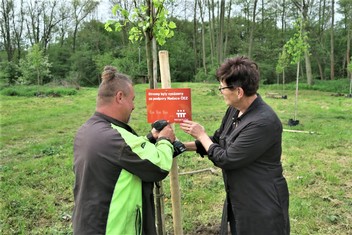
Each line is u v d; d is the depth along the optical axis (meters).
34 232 4.23
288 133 9.87
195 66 46.09
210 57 44.41
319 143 8.52
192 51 47.50
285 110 15.38
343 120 12.34
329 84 31.12
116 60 39.03
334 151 7.87
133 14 2.82
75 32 49.31
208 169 6.17
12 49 47.59
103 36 49.19
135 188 2.05
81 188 2.03
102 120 2.11
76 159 2.08
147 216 2.15
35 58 26.61
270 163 2.33
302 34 12.38
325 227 4.26
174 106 2.50
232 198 2.43
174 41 46.12
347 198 5.14
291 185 5.65
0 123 12.55
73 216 2.10
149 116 2.54
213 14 39.38
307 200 5.02
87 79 44.38
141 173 2.02
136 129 10.91
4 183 5.93
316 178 6.02
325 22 39.66
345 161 7.07
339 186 5.66
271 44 44.78
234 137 2.31
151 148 2.07
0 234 4.18
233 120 2.48
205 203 4.99
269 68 40.12
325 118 12.87
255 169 2.32
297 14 38.28
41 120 13.32
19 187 5.77
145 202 2.14
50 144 9.06
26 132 10.93
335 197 5.18
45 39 46.59
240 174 2.35
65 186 5.79
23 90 26.25
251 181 2.33
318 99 20.56
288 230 2.44
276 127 2.27
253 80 2.24
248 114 2.31
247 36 46.19
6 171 6.68
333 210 4.72
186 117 2.51
